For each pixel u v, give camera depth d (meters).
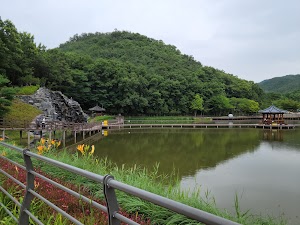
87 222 3.53
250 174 18.61
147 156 25.53
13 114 32.16
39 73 52.84
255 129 57.91
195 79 95.25
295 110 105.94
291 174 18.69
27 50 51.53
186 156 25.77
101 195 4.81
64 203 4.25
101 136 43.06
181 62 121.38
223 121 81.00
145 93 78.75
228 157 25.44
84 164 7.12
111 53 118.44
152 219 4.22
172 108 84.69
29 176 3.09
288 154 27.31
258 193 14.29
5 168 5.91
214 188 14.94
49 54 60.84
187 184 15.52
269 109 64.19
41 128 27.00
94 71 72.75
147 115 80.88
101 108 67.81
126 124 61.91
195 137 42.97
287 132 51.47
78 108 50.94
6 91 27.58
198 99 85.81
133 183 5.64
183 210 1.34
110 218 1.83
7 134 28.47
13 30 42.12
